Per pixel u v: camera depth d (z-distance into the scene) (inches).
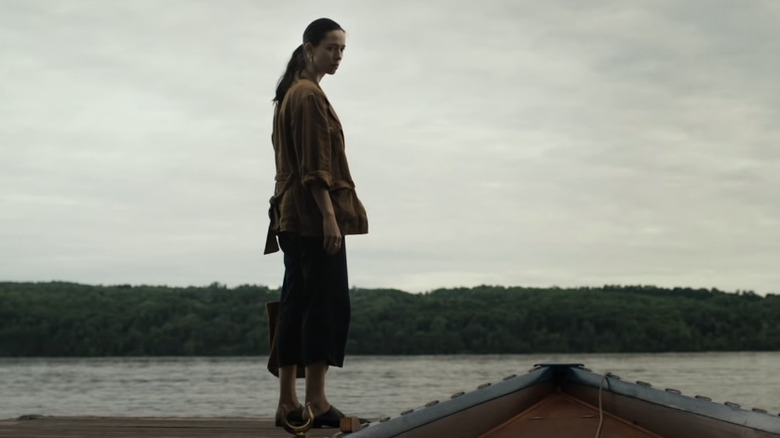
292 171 157.4
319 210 155.4
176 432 177.0
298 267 157.6
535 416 118.9
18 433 177.6
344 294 157.6
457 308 3223.4
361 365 3186.5
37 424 196.9
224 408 1359.5
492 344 3100.4
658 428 106.0
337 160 158.4
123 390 2065.7
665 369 2546.8
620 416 114.4
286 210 155.9
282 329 159.5
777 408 1254.9
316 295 155.1
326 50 160.1
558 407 122.3
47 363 3710.6
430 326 3117.6
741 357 3299.7
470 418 109.0
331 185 154.9
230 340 2955.2
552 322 3193.9
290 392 159.6
